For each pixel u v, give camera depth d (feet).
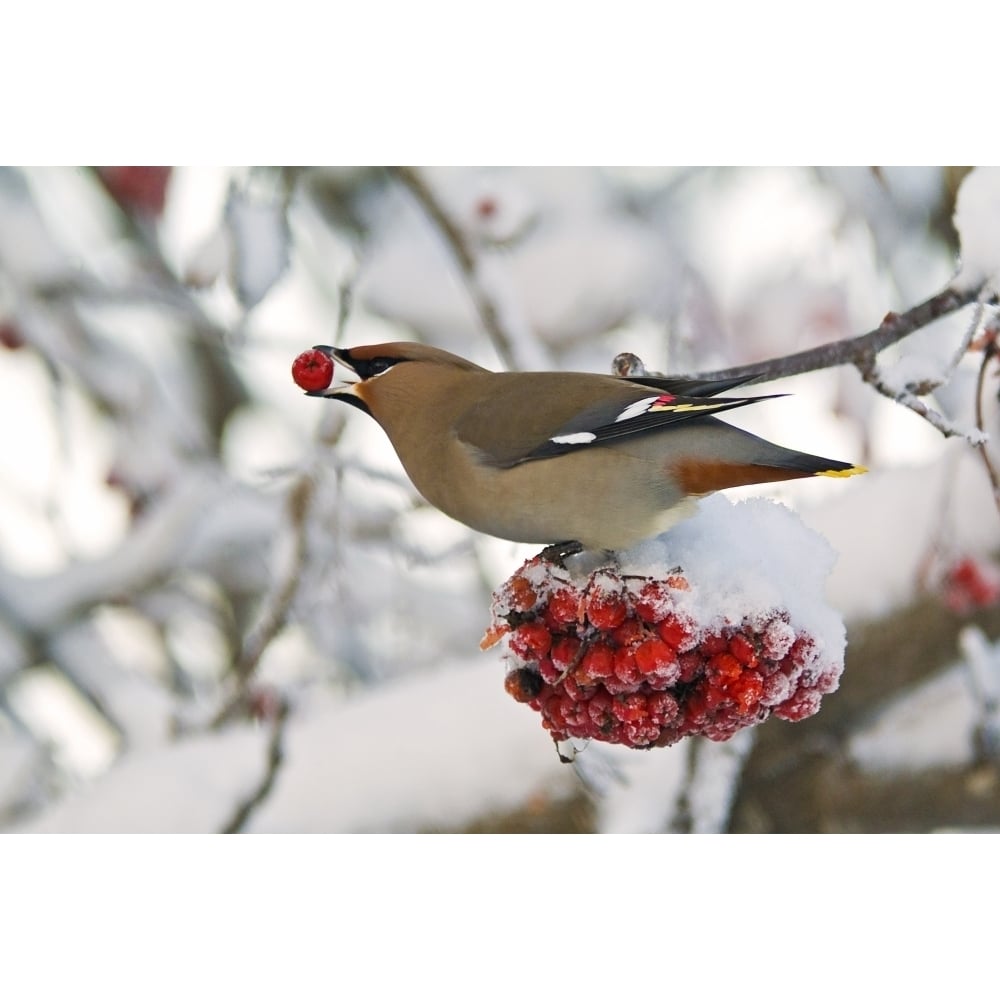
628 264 48.32
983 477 36.17
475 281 40.65
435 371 29.14
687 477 26.02
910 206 44.60
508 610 24.68
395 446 29.55
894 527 36.88
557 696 24.99
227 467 49.85
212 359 52.06
